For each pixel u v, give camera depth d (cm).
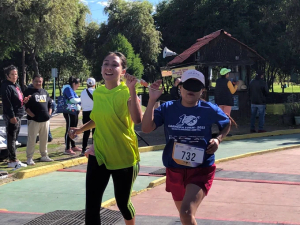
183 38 3506
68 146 976
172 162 360
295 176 738
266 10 2325
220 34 1581
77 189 675
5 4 2741
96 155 380
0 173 742
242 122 1579
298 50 2092
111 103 375
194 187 342
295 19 1966
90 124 425
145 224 471
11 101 791
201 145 353
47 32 2858
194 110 353
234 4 3256
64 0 2988
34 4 2838
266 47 3033
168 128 358
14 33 2825
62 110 957
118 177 385
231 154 993
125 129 381
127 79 359
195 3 3506
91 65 3919
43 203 600
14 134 809
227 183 695
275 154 985
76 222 469
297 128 1431
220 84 1204
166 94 3744
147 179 736
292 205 563
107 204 575
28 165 839
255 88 1316
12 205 590
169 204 584
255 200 592
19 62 4031
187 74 350
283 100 3231
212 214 530
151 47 3553
